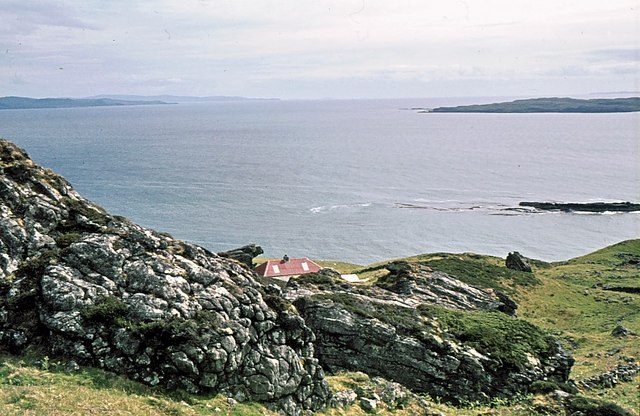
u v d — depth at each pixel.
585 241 190.12
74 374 22.92
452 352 37.28
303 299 40.91
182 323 24.91
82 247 27.20
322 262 123.38
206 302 26.67
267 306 28.52
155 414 21.69
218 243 181.88
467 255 116.00
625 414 31.81
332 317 39.00
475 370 36.53
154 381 23.73
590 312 80.88
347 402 29.34
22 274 25.89
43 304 24.67
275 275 107.38
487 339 39.41
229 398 24.44
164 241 29.97
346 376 33.03
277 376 26.41
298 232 197.38
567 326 75.06
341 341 38.31
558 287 91.38
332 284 54.41
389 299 51.16
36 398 20.62
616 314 79.38
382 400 30.70
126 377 23.64
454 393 35.97
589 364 52.00
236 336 25.80
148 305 25.56
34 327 24.45
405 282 62.56
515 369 37.47
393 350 37.38
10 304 24.73
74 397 21.27
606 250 140.88
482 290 64.62
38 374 22.41
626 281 104.69
